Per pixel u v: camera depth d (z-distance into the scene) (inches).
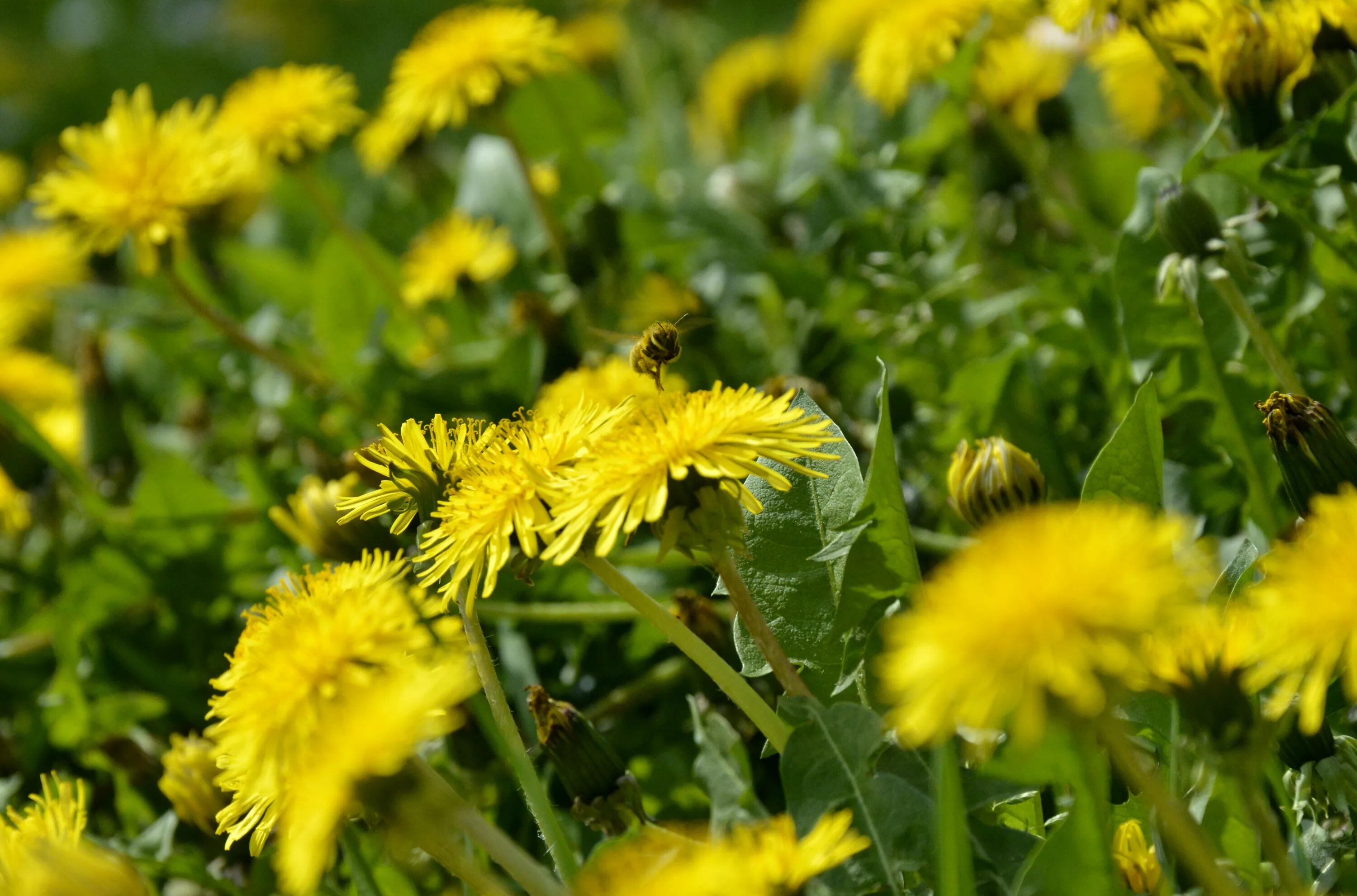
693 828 29.4
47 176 33.7
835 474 29.1
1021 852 26.6
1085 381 32.5
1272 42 30.2
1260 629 22.4
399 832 23.2
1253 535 30.4
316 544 31.2
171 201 33.3
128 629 33.7
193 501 33.8
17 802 32.4
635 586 28.3
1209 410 30.9
